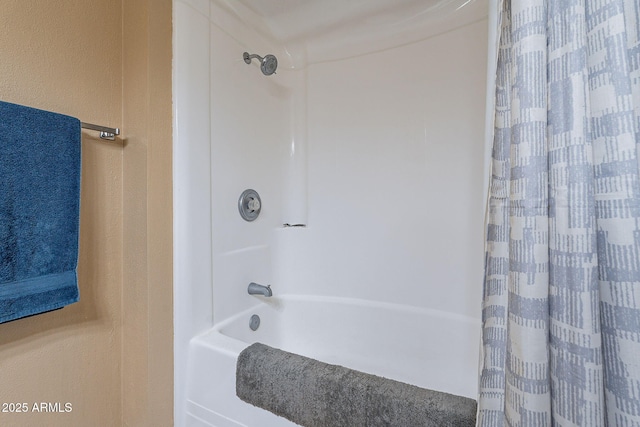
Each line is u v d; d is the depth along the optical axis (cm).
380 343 153
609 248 45
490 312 61
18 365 82
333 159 168
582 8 48
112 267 102
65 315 91
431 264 144
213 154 124
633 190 43
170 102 108
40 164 79
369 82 159
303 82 171
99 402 99
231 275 133
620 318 44
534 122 51
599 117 46
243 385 93
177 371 108
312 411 81
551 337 49
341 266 165
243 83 142
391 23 152
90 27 96
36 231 79
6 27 78
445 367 139
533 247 50
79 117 93
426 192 146
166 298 105
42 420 86
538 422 48
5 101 75
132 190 102
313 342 165
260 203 150
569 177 48
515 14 54
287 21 156
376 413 73
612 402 44
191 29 114
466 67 136
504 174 60
